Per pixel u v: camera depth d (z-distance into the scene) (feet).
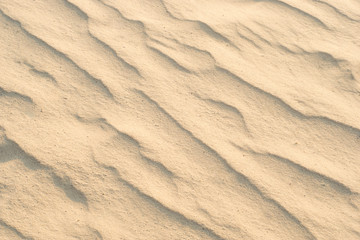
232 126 7.19
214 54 8.43
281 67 8.38
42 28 8.52
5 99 7.14
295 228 6.02
